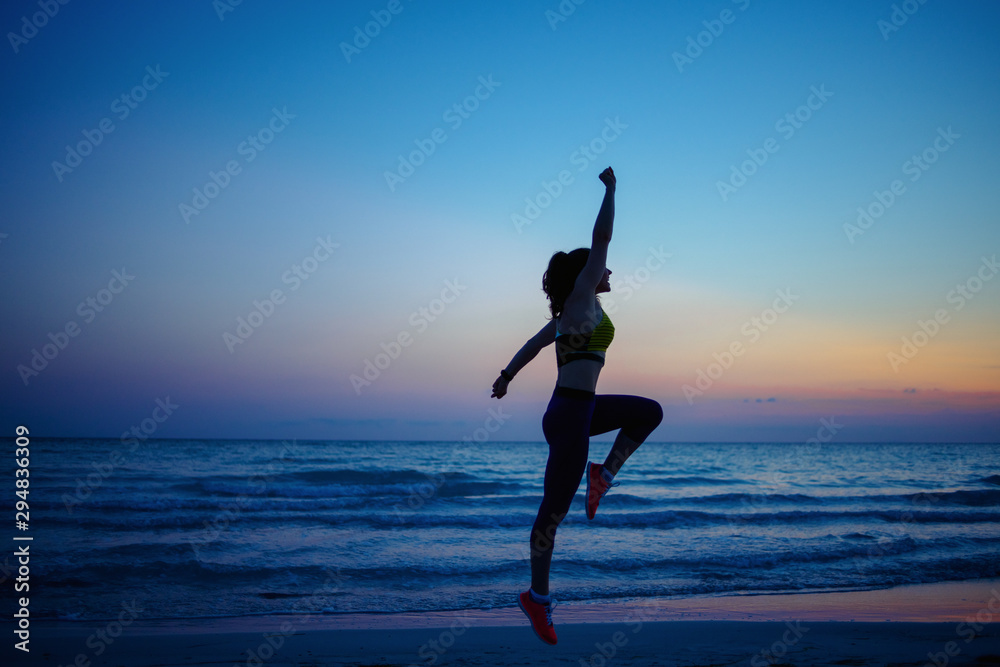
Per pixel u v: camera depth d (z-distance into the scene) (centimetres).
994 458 5178
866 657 512
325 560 966
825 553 1086
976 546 1199
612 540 1205
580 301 282
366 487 2103
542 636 279
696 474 3366
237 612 698
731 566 983
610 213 269
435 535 1236
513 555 1029
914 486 2758
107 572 848
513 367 322
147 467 2702
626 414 301
